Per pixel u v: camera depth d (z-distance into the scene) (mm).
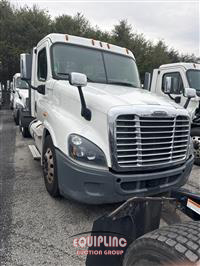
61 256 2482
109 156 2719
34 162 5379
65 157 2898
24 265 2340
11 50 19703
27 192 3852
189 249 1541
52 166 3490
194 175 5078
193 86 6492
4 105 18078
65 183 2926
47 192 3840
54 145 3158
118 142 2705
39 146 4410
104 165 2746
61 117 3297
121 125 2703
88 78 4129
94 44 4500
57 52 4117
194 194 2473
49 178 3586
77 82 2914
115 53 4672
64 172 2910
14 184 4156
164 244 1613
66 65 4078
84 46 4375
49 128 3508
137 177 2795
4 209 3322
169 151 3045
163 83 7246
